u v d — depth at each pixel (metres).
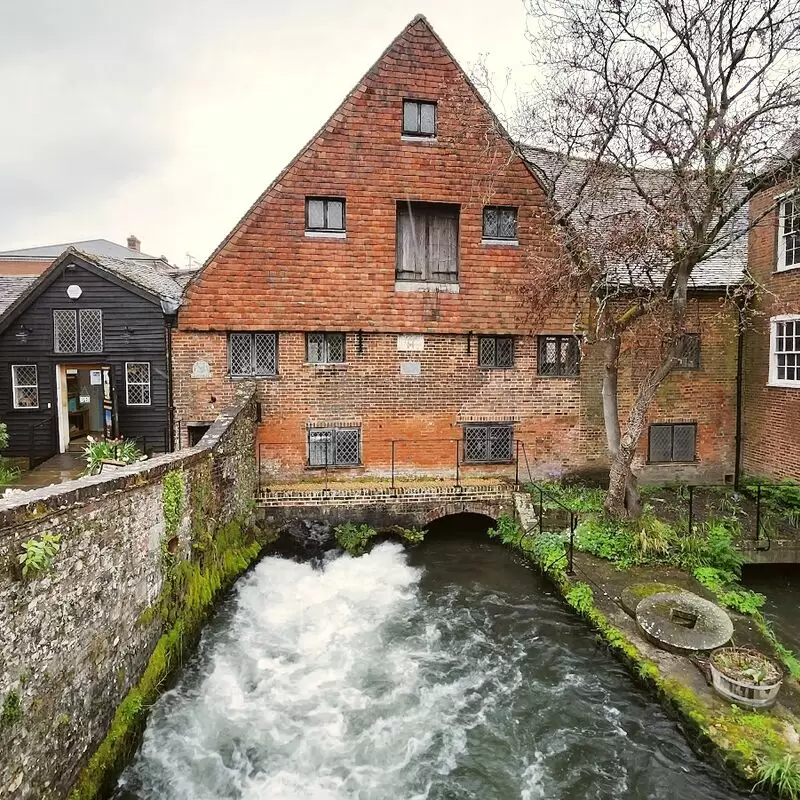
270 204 11.30
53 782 4.30
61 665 4.48
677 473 12.94
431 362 12.10
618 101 8.82
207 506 8.25
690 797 4.95
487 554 10.35
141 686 5.93
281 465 11.77
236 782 5.30
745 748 4.92
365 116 11.43
